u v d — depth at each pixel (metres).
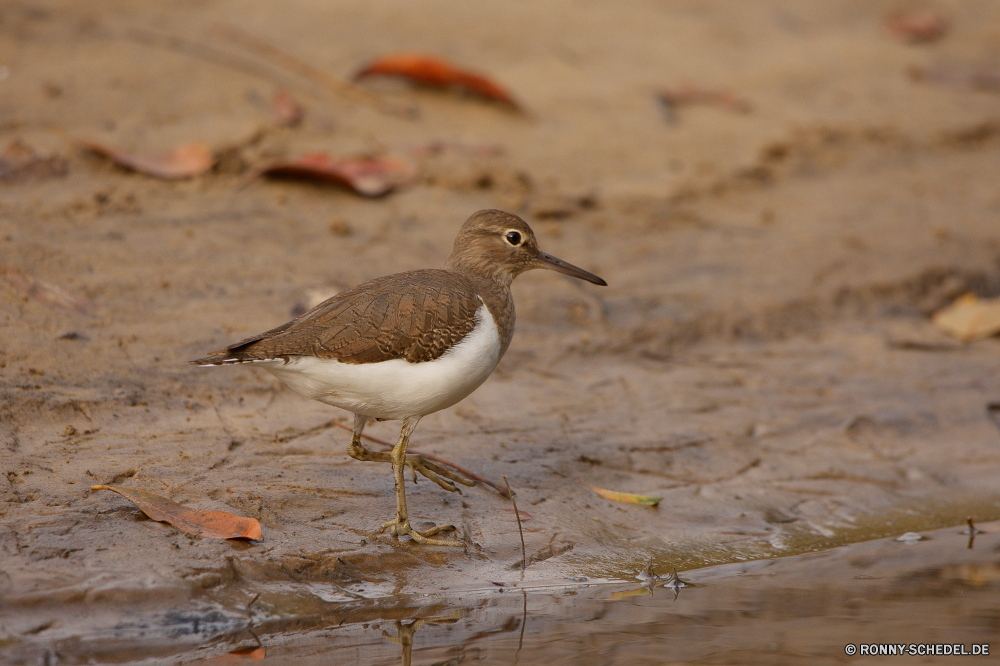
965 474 11.62
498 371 12.59
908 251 16.95
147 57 18.75
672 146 19.78
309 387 8.74
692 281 15.48
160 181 15.27
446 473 9.84
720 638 8.04
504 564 9.04
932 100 23.62
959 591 8.99
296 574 8.36
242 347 8.35
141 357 11.16
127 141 15.91
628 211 17.36
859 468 11.50
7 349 10.62
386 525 9.12
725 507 10.46
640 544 9.70
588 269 15.41
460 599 8.51
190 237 13.93
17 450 9.22
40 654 7.20
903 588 9.05
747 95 22.44
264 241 14.24
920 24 27.17
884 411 12.66
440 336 8.81
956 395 13.23
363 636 7.97
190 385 10.88
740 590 8.98
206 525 8.52
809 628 8.24
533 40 23.12
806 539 10.10
